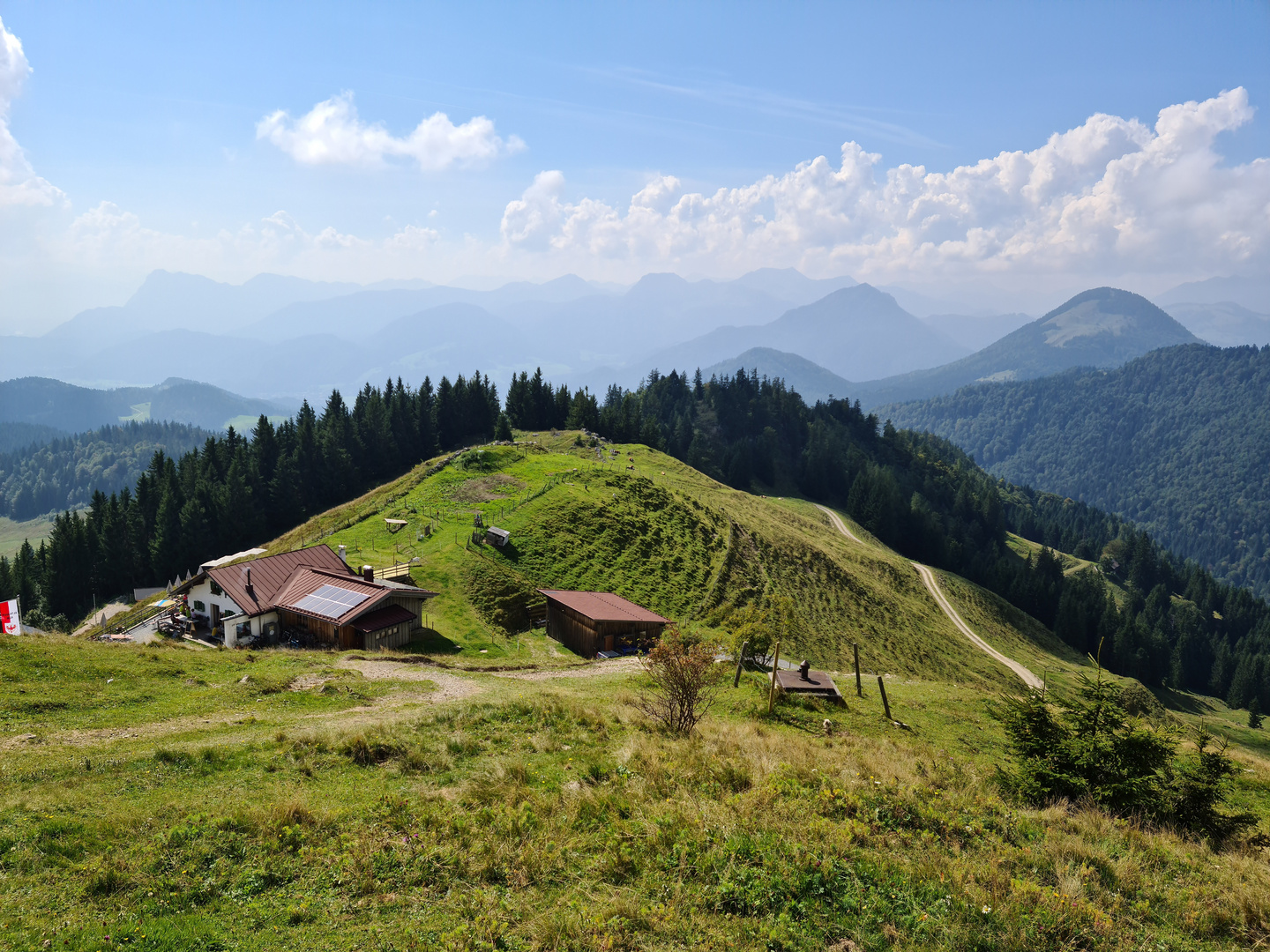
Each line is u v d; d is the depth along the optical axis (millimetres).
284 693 27984
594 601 58344
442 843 13070
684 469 147750
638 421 197250
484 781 16844
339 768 18203
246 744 19578
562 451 145625
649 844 12781
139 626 52594
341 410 156500
